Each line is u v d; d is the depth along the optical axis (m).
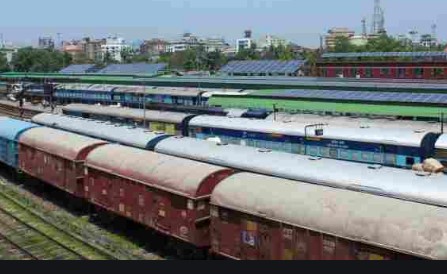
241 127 41.50
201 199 22.02
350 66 90.56
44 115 50.69
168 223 23.45
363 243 16.08
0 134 42.59
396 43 156.00
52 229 28.98
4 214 32.72
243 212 19.81
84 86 95.69
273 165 24.75
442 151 30.45
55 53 199.00
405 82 63.00
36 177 36.19
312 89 62.09
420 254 14.76
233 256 20.56
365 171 21.59
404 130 33.47
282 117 46.47
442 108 42.69
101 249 25.20
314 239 17.47
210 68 172.88
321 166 23.19
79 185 31.00
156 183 23.98
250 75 111.75
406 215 15.71
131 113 56.31
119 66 152.12
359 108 47.91
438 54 81.88
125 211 26.42
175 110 62.97
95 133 39.88
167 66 152.50
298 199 18.42
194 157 28.83
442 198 18.27
